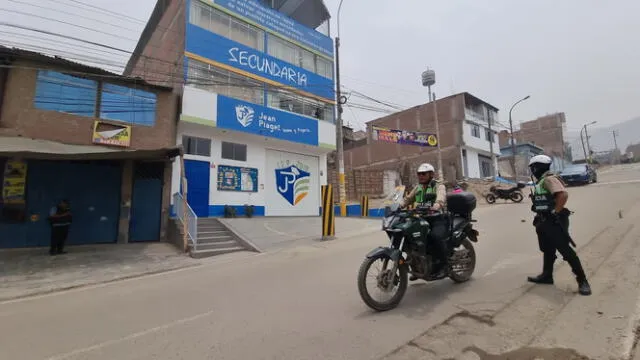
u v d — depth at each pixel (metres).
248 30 17.95
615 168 50.78
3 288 6.47
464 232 5.17
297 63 20.16
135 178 12.37
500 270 5.74
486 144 34.75
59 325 4.36
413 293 4.83
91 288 6.55
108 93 12.20
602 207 11.88
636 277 4.75
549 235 4.65
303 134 18.91
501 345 3.23
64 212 10.05
